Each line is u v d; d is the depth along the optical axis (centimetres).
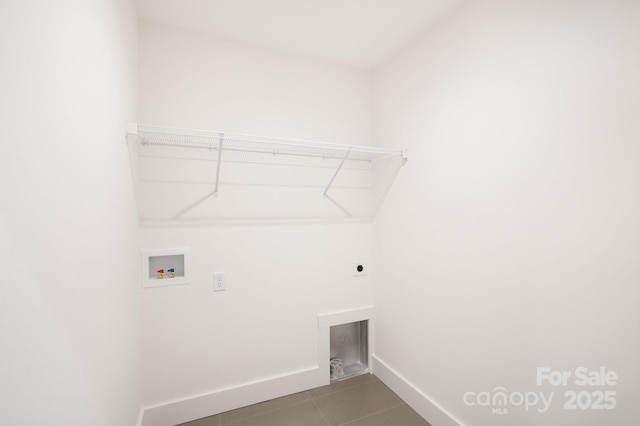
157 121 168
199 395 177
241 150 189
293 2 153
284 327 202
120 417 116
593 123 101
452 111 160
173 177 172
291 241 204
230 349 186
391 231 211
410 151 192
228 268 185
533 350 122
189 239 175
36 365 57
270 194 197
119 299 117
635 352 92
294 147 204
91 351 85
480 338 144
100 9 95
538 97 118
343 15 164
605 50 98
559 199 111
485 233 141
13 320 49
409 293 193
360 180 228
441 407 167
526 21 122
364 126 231
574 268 108
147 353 165
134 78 151
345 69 223
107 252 102
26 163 54
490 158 138
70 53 73
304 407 188
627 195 93
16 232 51
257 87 194
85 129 82
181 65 174
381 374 219
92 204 87
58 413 65
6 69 48
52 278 63
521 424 126
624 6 93
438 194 170
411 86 191
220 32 179
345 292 223
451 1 152
